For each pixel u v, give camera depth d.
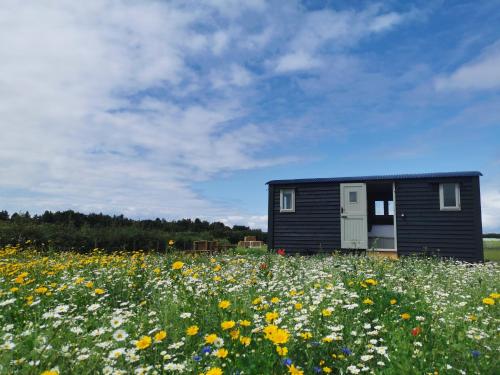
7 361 2.54
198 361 2.82
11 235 14.06
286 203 17.31
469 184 14.49
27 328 3.53
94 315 4.41
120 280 6.43
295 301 4.67
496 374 2.89
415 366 2.79
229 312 3.80
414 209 15.07
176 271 6.04
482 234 14.03
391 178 15.32
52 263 8.89
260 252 18.03
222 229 36.12
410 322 3.94
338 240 16.03
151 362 3.01
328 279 6.55
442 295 5.62
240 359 2.66
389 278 6.77
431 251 14.52
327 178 16.66
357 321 3.99
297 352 3.08
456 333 3.67
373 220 19.17
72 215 23.44
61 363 2.62
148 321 4.07
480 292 6.34
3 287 5.57
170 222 32.53
